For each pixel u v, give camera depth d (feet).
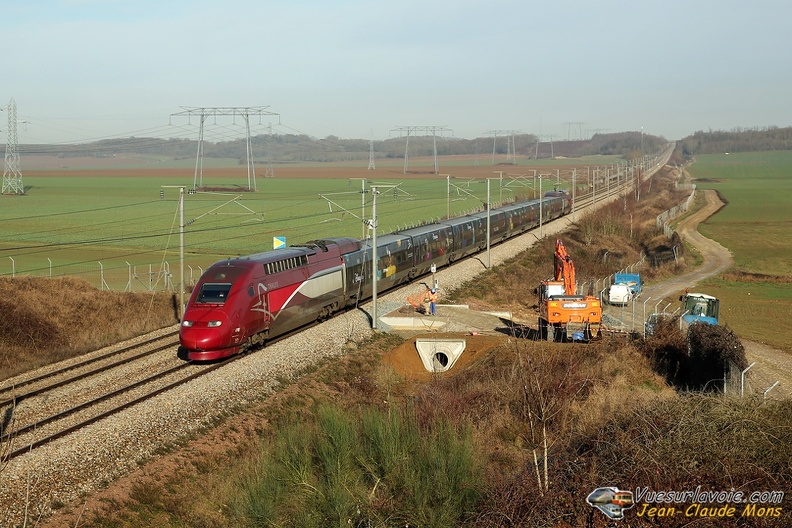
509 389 90.63
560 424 79.00
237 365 103.19
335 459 67.00
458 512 62.03
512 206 277.23
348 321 138.62
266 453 68.69
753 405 67.10
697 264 249.34
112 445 74.28
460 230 214.28
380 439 68.74
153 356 108.37
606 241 284.20
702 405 68.03
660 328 124.36
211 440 81.10
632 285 197.26
